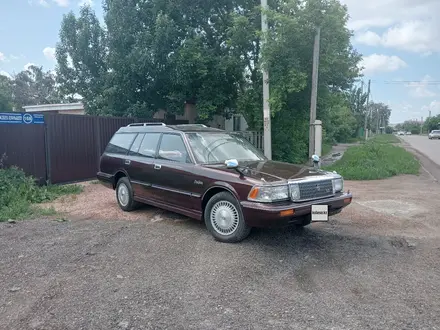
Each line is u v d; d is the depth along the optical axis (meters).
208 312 3.32
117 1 15.19
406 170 13.91
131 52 14.82
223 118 19.55
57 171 10.40
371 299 3.58
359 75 15.43
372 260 4.61
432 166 16.52
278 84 12.62
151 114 16.47
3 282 3.95
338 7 12.18
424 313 3.30
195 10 15.29
